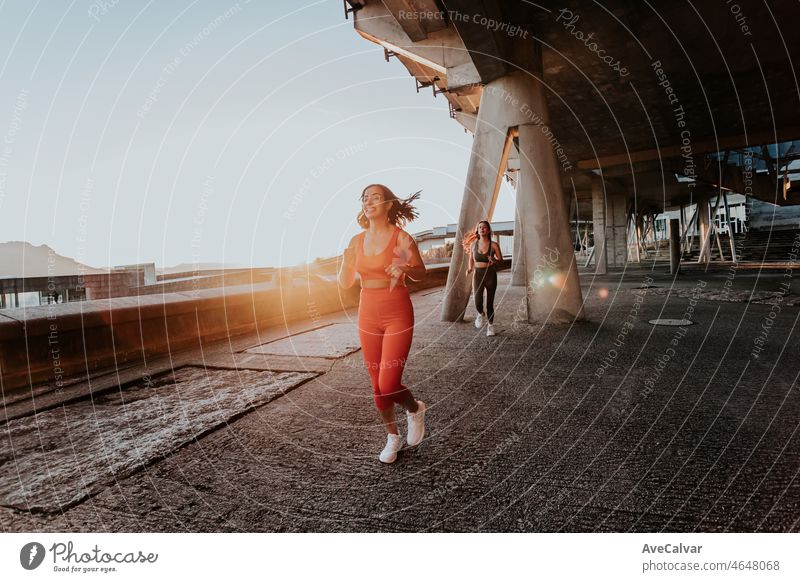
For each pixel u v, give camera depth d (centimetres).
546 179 772
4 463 283
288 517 218
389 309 266
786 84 1227
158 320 628
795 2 827
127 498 240
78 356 520
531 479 244
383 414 270
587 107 1393
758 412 325
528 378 438
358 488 243
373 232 272
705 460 257
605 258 2203
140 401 407
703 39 975
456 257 820
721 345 534
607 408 348
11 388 450
